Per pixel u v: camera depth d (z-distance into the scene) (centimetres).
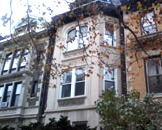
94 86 1262
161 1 1059
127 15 1438
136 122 741
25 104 1569
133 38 1201
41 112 1441
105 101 799
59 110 1309
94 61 1336
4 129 1188
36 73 1642
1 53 2002
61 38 1600
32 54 1510
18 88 1694
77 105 1265
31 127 1037
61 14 1612
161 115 764
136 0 1416
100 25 1462
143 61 1222
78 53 1457
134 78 1113
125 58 1308
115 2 1471
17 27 1725
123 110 739
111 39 1450
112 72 1328
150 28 1268
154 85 1091
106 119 779
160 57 1191
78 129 984
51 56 1593
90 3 1327
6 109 1616
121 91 1266
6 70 1898
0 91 1791
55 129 958
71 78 1395
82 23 1541
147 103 780
